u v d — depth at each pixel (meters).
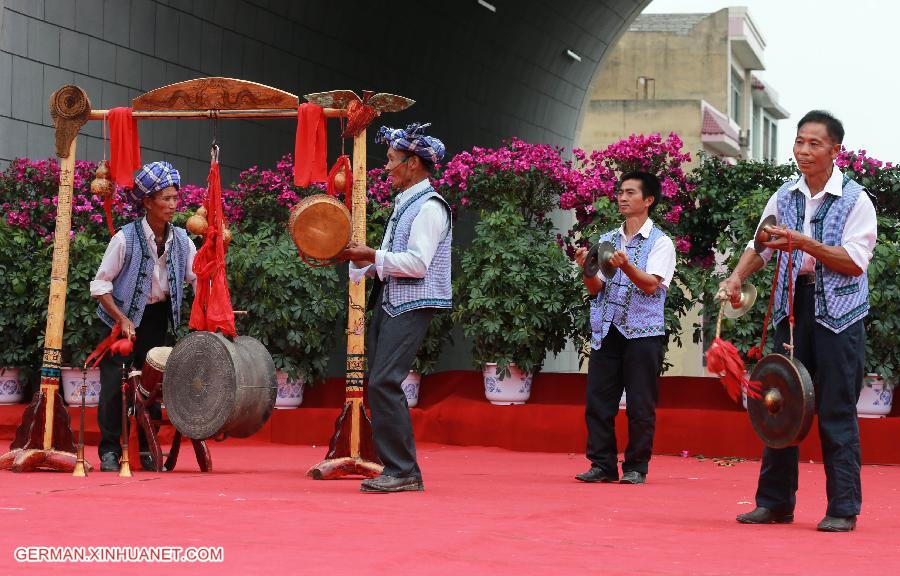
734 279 4.69
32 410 6.56
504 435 8.96
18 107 10.01
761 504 4.66
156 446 6.65
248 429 6.37
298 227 5.39
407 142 5.52
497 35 17.48
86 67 10.72
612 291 6.79
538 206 9.69
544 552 3.66
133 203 9.80
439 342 9.39
